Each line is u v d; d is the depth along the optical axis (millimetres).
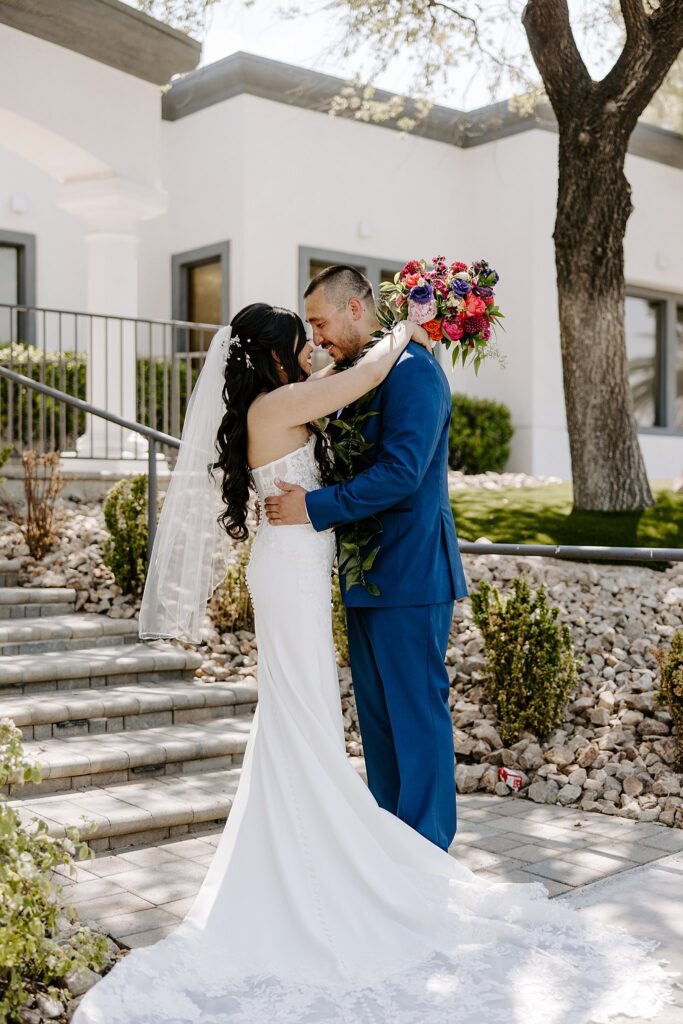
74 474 7824
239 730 4586
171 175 11539
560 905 2893
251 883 2773
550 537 7383
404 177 12164
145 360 10195
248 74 10531
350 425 3053
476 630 5480
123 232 8617
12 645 5086
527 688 4512
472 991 2447
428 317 3066
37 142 8062
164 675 5148
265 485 3000
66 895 3102
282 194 10992
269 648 2934
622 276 8023
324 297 3104
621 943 2703
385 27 8680
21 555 6219
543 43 7676
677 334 14438
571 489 9203
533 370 12273
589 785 4133
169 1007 2367
